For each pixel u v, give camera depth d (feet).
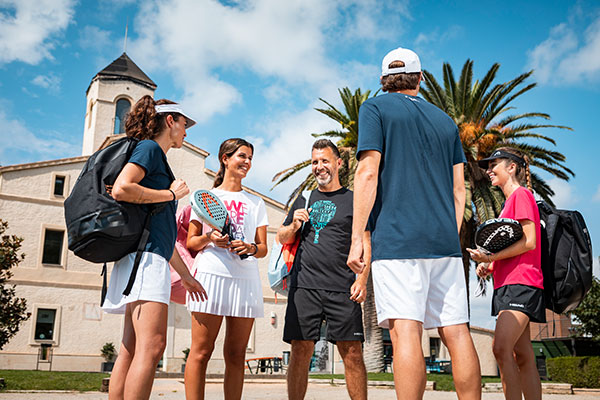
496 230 11.81
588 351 70.33
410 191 8.60
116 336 80.23
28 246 78.43
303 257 13.83
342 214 13.84
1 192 78.54
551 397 29.48
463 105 67.62
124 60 126.93
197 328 12.68
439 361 90.38
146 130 10.39
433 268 8.47
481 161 13.89
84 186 9.18
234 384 13.01
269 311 89.97
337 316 13.23
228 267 12.99
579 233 12.35
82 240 9.00
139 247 9.33
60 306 78.02
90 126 120.78
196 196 12.59
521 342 12.26
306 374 13.51
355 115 69.00
